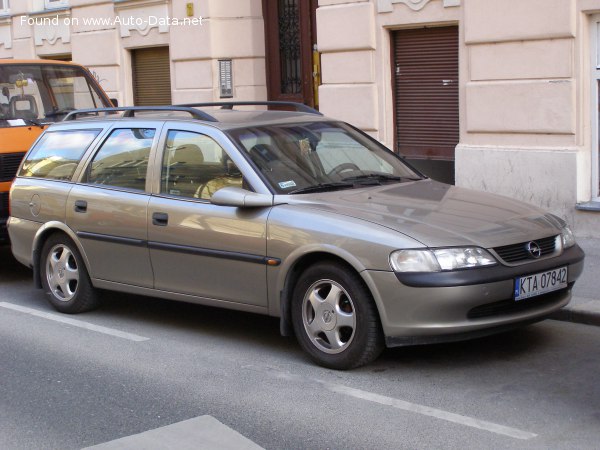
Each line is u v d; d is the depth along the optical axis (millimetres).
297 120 7293
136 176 7242
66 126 8156
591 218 9828
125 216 7180
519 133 10383
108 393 5836
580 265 6340
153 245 6977
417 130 11867
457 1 10852
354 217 5941
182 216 6762
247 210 6398
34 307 8344
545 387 5629
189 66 15086
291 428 5094
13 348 6965
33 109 10375
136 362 6496
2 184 9516
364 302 5812
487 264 5645
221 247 6512
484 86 10594
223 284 6582
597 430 4887
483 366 6086
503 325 5777
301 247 6031
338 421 5172
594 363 6094
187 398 5672
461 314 5594
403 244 5621
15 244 8344
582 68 9805
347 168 6945
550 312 6055
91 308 7938
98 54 16938
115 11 16469
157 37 15719
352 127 7648
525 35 10133
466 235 5723
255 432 5051
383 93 11891
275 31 14594
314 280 6070
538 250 5945
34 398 5797
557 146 10078
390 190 6656
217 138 6770
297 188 6469
